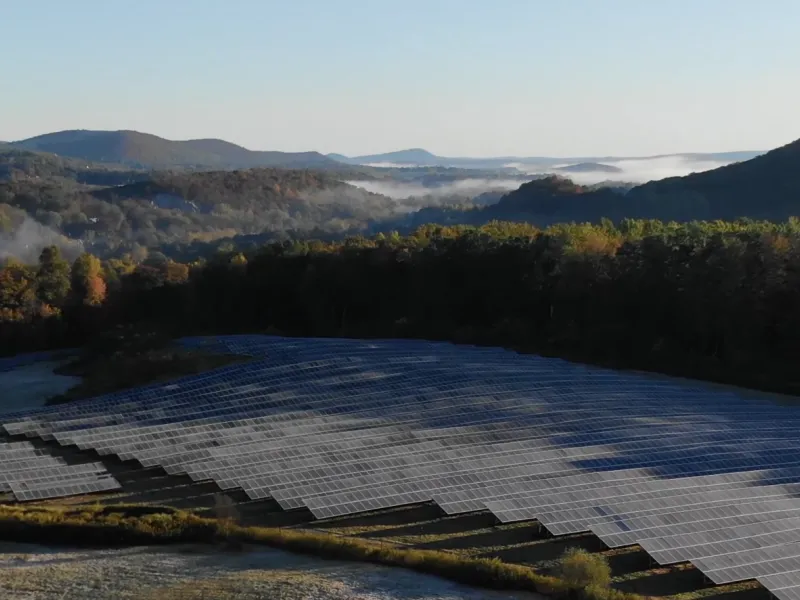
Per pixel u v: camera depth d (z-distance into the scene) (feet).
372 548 169.37
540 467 209.26
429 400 273.33
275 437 235.20
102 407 286.66
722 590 159.94
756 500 192.85
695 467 215.72
